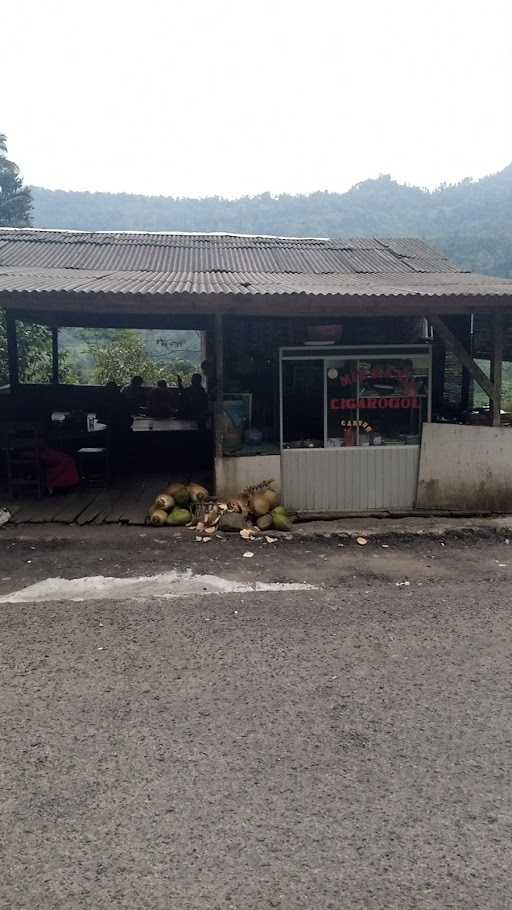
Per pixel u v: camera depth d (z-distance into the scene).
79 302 6.67
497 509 7.94
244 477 7.72
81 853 2.66
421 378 7.84
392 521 7.54
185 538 6.91
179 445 10.88
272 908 2.41
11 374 12.06
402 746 3.38
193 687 3.95
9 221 28.09
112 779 3.11
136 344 20.88
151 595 5.41
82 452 9.16
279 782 3.09
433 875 2.56
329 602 5.30
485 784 3.09
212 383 9.98
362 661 4.29
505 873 2.57
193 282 7.72
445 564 6.25
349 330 9.82
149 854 2.66
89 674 4.10
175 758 3.27
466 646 4.52
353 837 2.75
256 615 5.02
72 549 6.54
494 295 6.90
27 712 3.68
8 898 2.45
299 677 4.07
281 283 7.82
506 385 10.56
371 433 7.88
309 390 7.82
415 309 7.02
